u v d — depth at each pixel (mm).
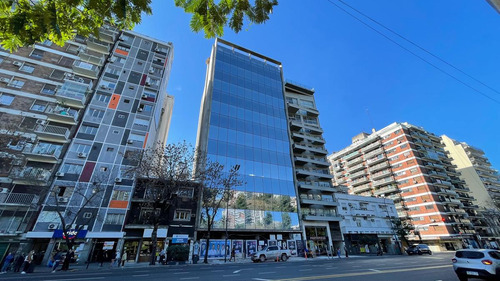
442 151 68875
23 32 2320
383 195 60656
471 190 69062
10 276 12680
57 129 26312
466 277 9922
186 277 11602
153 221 24625
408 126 63094
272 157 39281
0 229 20547
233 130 37844
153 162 25594
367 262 19734
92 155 26875
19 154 22516
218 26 2908
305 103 52781
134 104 32094
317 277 10859
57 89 28344
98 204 24734
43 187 22672
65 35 2594
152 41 38781
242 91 42844
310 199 40375
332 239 38844
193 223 28156
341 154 75062
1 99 25094
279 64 53531
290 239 33719
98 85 31125
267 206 34312
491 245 54219
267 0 2982
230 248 28938
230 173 32781
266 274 12359
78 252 22172
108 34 33812
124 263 21141
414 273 12000
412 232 52875
